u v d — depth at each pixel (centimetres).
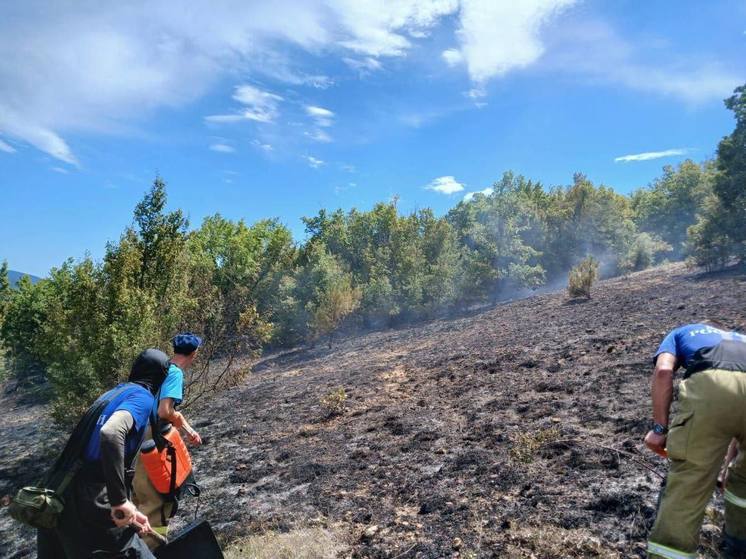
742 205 1723
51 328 813
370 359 1444
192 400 800
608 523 374
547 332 1159
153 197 837
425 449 598
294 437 776
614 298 1502
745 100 1838
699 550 319
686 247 1931
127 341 729
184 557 328
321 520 465
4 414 2030
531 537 372
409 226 2725
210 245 2516
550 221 2703
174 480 356
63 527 272
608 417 566
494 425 623
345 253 3017
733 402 261
